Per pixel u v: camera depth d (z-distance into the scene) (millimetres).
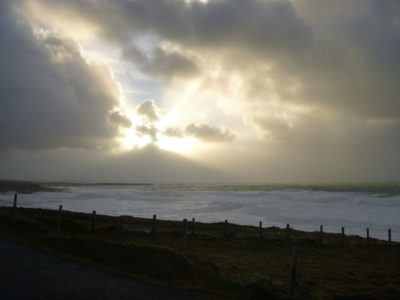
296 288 10688
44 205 54594
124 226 23891
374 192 96562
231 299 9055
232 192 102875
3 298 7238
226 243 19609
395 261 18156
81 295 7930
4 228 18453
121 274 10578
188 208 52188
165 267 11148
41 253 12945
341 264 16250
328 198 65000
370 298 9945
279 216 41250
